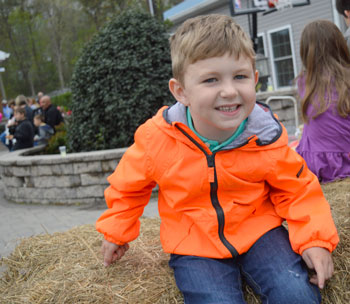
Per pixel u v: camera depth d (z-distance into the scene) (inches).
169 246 76.9
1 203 249.1
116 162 219.9
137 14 250.5
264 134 71.4
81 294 80.7
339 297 71.5
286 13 498.0
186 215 75.7
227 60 62.7
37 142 334.0
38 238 120.1
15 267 104.7
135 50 237.1
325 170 129.3
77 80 251.6
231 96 62.9
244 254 74.4
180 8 658.8
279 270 67.5
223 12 563.2
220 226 72.6
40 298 82.7
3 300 87.1
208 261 71.9
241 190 74.0
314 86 127.5
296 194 73.4
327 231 68.4
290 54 508.7
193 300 67.7
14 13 1943.9
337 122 124.8
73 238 115.6
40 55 2003.0
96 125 247.0
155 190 217.2
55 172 229.0
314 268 67.9
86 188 225.3
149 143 75.4
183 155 72.6
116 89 236.5
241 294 69.4
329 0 444.5
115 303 76.2
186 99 70.1
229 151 71.6
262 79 372.2
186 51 65.3
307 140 134.3
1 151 578.9
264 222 76.0
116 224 80.7
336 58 127.0
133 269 89.2
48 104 358.3
